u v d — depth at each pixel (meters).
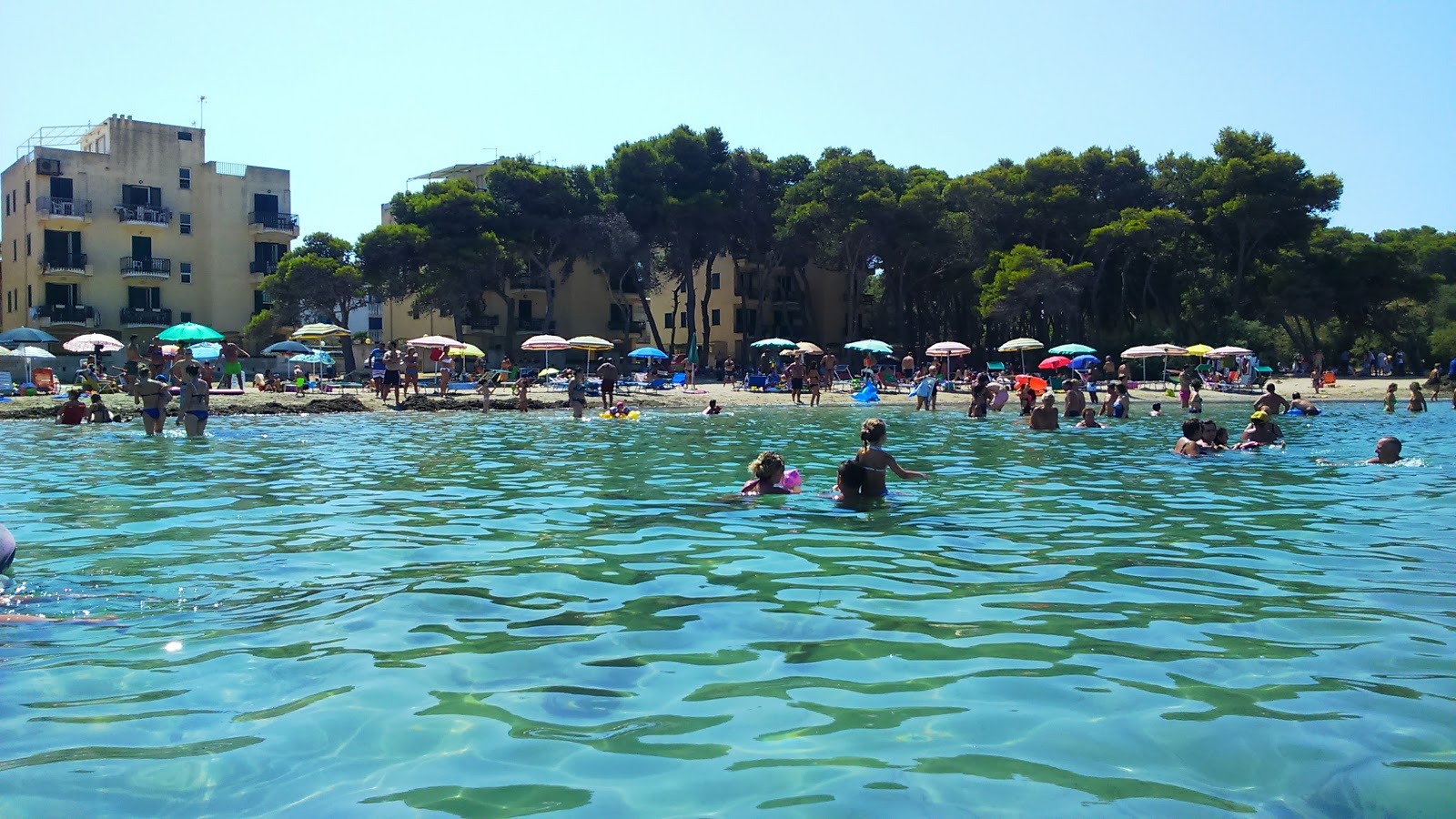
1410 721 3.60
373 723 3.57
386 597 5.48
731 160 54.19
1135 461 13.33
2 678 4.07
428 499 9.55
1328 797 2.97
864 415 26.88
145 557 6.58
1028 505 9.12
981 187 52.00
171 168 51.75
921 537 7.40
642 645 4.55
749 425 22.31
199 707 3.74
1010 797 2.97
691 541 7.21
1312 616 5.11
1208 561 6.51
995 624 4.93
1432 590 5.70
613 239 49.78
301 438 17.80
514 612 5.17
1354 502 9.34
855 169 50.59
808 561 6.49
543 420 24.53
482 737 3.45
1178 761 3.25
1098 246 49.91
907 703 3.79
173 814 2.86
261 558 6.57
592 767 3.19
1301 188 50.31
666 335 63.75
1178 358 47.78
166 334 29.58
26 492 9.88
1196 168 54.41
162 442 16.52
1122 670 4.21
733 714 3.67
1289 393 38.66
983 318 49.69
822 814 2.86
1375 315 54.22
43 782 3.07
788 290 64.75
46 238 48.53
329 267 49.22
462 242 48.22
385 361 27.95
